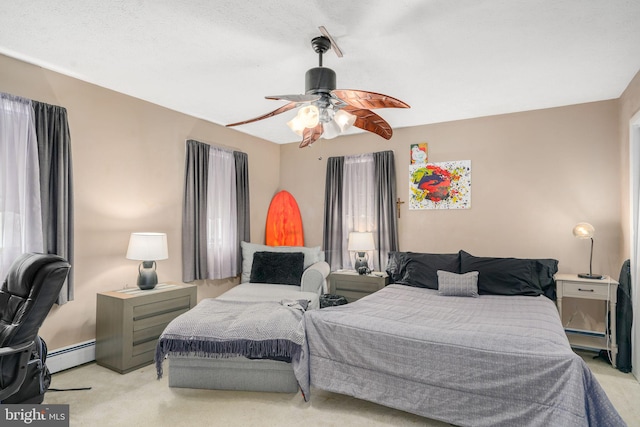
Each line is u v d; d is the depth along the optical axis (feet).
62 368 9.65
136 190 11.60
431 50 8.40
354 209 15.89
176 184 12.93
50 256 5.97
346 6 6.69
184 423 7.17
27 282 5.74
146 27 7.49
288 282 14.17
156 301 10.43
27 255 6.37
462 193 13.87
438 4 6.61
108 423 7.15
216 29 7.55
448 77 9.96
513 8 6.75
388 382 7.25
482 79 10.11
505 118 13.21
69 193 9.68
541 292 11.06
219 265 14.33
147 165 11.96
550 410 5.75
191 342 8.16
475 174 13.66
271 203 17.62
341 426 7.06
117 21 7.27
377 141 15.65
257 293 12.85
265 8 6.79
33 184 8.95
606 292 10.31
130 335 9.71
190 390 8.59
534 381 5.96
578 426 5.44
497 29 7.49
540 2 6.57
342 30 7.53
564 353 5.96
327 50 8.12
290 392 8.41
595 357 10.83
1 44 8.21
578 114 12.10
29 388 6.45
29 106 8.98
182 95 11.48
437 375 6.77
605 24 7.30
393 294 11.05
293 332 8.04
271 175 17.79
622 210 11.12
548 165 12.50
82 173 10.21
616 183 11.50
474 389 6.44
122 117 11.23
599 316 11.69
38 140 9.10
